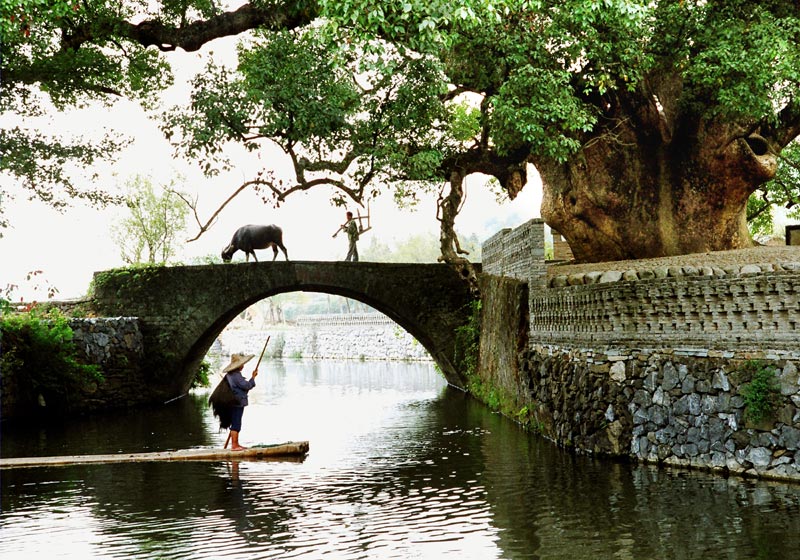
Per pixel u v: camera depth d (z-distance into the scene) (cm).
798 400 1241
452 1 1658
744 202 2425
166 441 1870
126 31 2191
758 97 2089
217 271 2870
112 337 2652
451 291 2923
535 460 1512
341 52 1766
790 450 1248
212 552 960
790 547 940
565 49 2189
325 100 2241
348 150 2422
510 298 2212
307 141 2295
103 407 2570
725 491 1199
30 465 1549
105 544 1004
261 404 2659
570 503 1171
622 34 2122
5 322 2256
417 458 1577
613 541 983
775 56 2050
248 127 2242
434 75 2308
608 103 2419
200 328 2855
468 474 1405
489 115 2352
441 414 2298
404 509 1164
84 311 2853
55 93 2569
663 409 1420
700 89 2267
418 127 2498
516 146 2423
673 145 2402
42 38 2417
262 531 1052
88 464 1557
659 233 2412
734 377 1313
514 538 1007
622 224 2431
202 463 1550
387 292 2902
